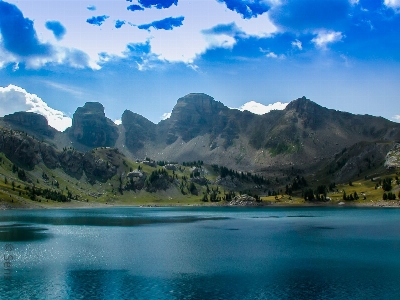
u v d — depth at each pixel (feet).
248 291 215.10
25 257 309.22
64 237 430.20
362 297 203.10
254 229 514.68
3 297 204.74
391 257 305.12
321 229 506.48
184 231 495.00
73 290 217.56
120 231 493.77
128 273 255.50
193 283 230.68
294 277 244.01
